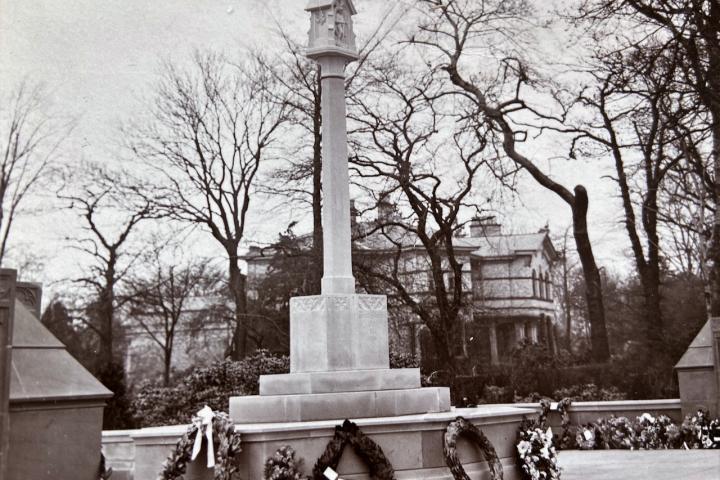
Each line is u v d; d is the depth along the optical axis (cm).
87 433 787
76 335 3725
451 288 2817
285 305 2739
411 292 2684
